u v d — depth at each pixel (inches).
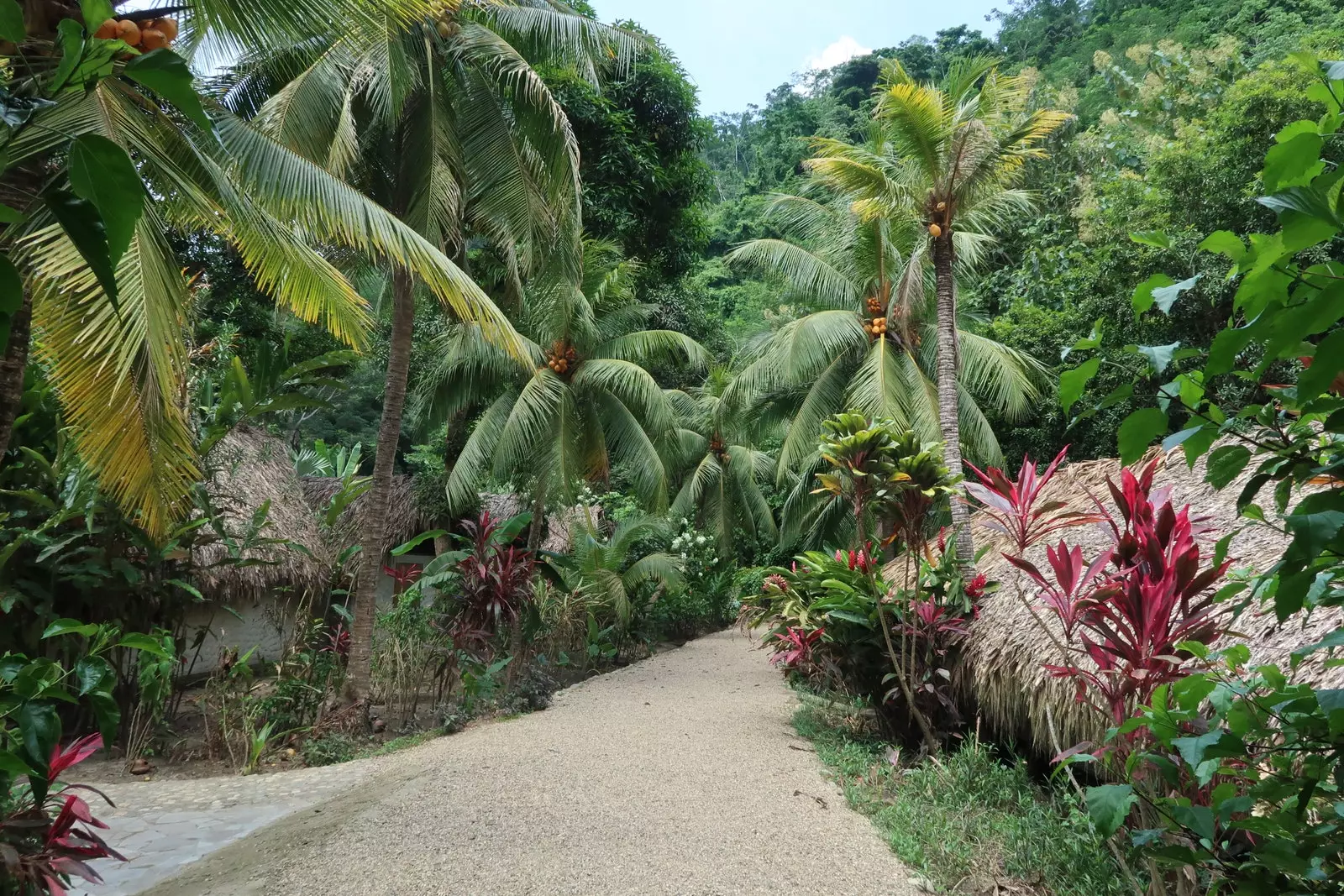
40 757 100.2
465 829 164.9
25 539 236.7
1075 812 154.5
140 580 253.9
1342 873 54.4
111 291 43.1
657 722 285.4
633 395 499.5
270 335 593.3
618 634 461.4
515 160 334.3
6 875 105.0
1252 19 796.0
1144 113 666.2
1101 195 586.6
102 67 45.6
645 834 163.9
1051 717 163.6
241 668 267.1
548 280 399.5
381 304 484.1
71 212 43.1
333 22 193.9
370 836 161.3
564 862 148.9
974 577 241.3
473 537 352.5
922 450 223.0
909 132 271.0
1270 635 131.8
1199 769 68.1
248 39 187.2
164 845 169.6
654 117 751.7
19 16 45.5
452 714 294.2
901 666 237.9
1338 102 40.5
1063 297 526.6
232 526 345.7
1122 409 467.5
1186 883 102.3
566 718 295.7
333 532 452.1
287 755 255.8
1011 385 456.4
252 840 169.3
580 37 341.7
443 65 320.8
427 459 717.9
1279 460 49.9
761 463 792.9
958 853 153.8
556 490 451.2
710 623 624.1
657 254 773.3
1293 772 62.2
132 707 264.1
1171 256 428.8
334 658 312.8
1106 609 120.3
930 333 491.5
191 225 186.9
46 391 254.5
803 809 185.2
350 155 286.4
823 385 526.3
